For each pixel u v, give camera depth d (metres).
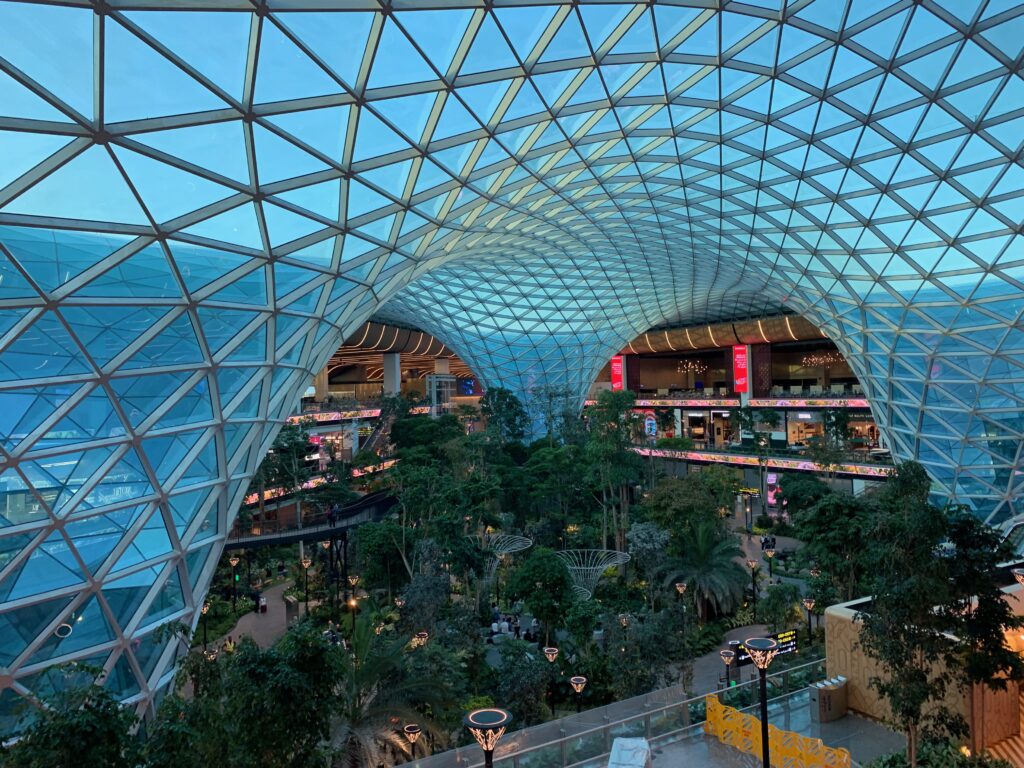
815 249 34.66
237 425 21.27
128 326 15.89
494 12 15.04
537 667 23.61
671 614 26.38
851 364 46.25
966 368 35.28
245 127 14.38
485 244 33.66
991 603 13.09
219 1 11.34
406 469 43.25
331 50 13.91
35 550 15.11
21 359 14.10
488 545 40.16
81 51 10.76
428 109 17.81
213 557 22.02
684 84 21.20
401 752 19.17
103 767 8.32
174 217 15.03
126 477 17.16
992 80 19.33
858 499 32.22
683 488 38.50
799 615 33.72
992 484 37.41
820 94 21.59
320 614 38.09
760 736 15.61
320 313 22.86
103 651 17.11
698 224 36.28
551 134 22.66
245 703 10.30
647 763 13.08
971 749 15.10
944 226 27.81
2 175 11.52
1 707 14.70
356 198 19.58
